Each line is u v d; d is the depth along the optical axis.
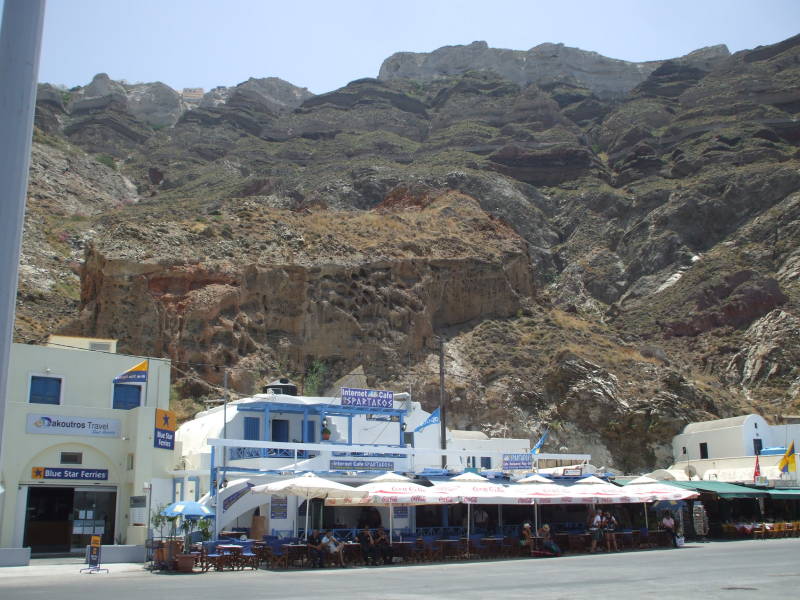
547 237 170.00
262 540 33.84
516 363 85.25
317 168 196.50
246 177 192.62
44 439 38.81
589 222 172.62
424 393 77.69
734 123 197.75
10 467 37.56
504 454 44.81
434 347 86.00
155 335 70.50
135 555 34.34
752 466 61.41
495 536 39.53
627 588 20.42
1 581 25.89
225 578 26.17
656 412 76.56
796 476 56.50
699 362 114.56
